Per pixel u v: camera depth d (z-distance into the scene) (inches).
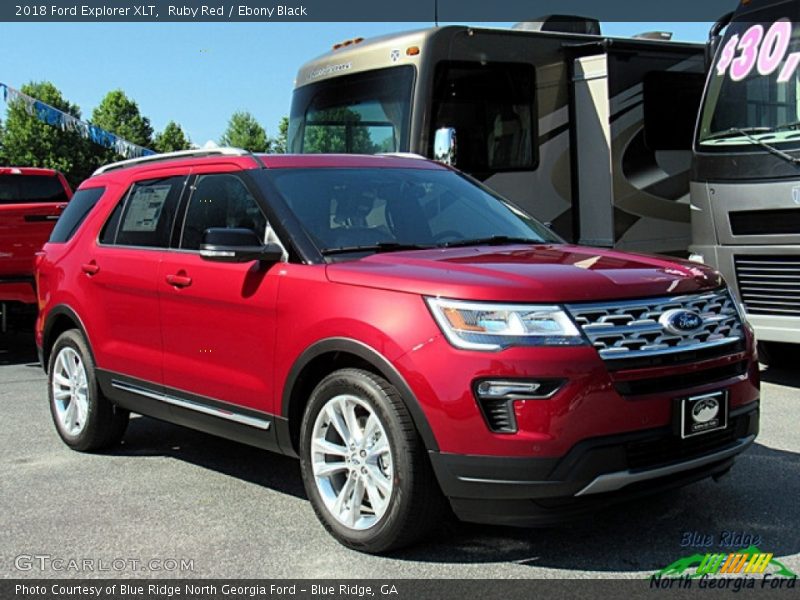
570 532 168.7
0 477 214.7
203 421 196.9
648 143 401.1
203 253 178.7
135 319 212.4
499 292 146.3
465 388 143.9
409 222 194.1
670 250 410.6
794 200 266.4
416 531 154.6
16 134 2277.3
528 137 386.3
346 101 391.5
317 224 183.0
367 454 159.2
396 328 152.0
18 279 396.2
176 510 188.4
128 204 228.5
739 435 162.7
